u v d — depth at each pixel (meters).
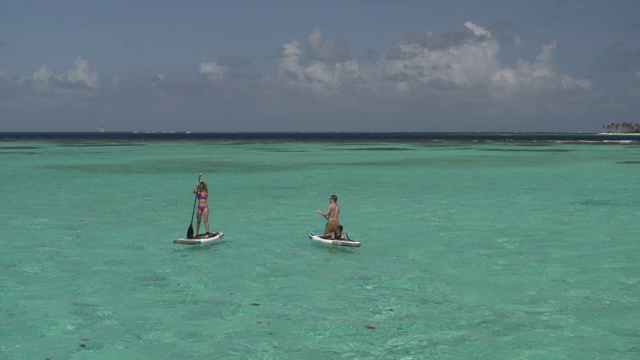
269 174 42.44
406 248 16.72
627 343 9.57
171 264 14.75
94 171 44.62
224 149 93.81
